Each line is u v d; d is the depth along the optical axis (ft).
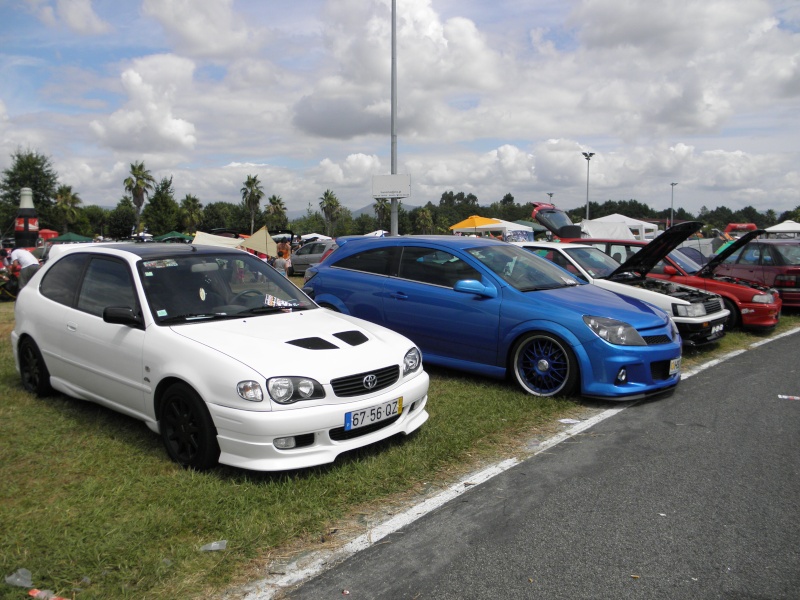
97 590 8.43
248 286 15.81
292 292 16.53
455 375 20.90
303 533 10.12
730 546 9.79
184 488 11.52
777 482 12.31
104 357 14.49
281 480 11.91
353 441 12.42
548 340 18.12
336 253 24.39
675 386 20.13
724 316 25.85
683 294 25.53
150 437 14.33
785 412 17.24
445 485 12.16
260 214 284.41
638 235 87.40
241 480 11.94
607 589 8.63
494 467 13.08
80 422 15.35
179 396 12.57
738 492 11.84
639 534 10.18
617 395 17.20
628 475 12.67
